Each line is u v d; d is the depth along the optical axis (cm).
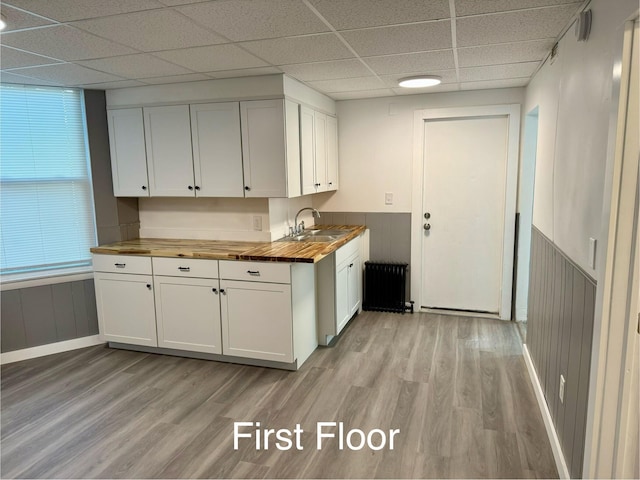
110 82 343
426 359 342
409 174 440
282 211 397
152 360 350
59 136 363
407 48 263
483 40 248
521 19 214
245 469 219
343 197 464
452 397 284
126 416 268
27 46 246
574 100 207
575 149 203
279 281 311
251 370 328
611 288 152
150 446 238
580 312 188
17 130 347
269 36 236
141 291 351
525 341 350
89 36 230
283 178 335
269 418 263
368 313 455
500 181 419
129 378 319
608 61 158
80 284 375
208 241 382
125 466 222
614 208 148
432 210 443
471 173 425
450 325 416
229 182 350
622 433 159
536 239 309
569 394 202
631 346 153
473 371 320
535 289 307
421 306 461
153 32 226
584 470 172
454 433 245
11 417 269
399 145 438
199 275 331
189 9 196
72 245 378
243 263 317
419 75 337
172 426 257
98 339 386
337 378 313
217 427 255
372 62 295
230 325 330
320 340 371
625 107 142
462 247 439
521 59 291
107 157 382
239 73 320
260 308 319
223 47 254
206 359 349
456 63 301
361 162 453
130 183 379
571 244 206
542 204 288
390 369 326
